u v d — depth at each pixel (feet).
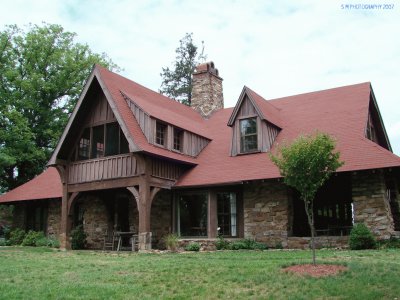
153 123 55.36
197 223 58.13
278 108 68.33
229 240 54.90
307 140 33.73
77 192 59.41
